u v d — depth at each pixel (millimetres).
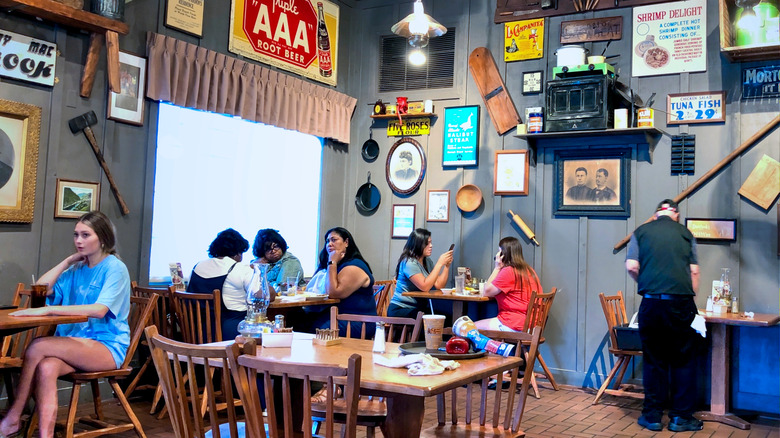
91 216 3449
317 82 6316
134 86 4684
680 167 5207
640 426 4258
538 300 5055
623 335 4793
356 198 6637
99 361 3244
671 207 4309
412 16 4582
